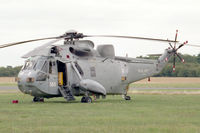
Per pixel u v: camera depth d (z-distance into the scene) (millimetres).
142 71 62750
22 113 36750
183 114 36438
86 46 54688
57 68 51688
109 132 25672
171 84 169875
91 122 30500
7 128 27250
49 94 50844
